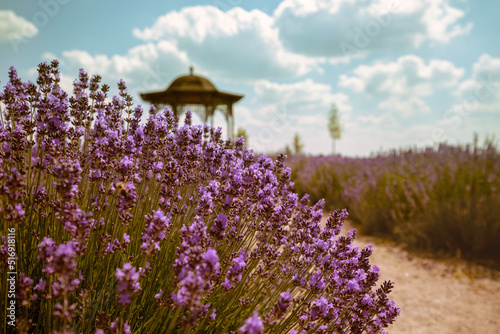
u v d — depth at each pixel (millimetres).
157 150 2352
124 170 1639
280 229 2152
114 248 1631
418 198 6305
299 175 11289
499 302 4004
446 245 5738
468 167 6496
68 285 1193
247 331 1106
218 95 17984
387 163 9094
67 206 1293
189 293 1176
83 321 1444
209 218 2174
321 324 1857
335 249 1990
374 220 6926
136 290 1248
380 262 5215
